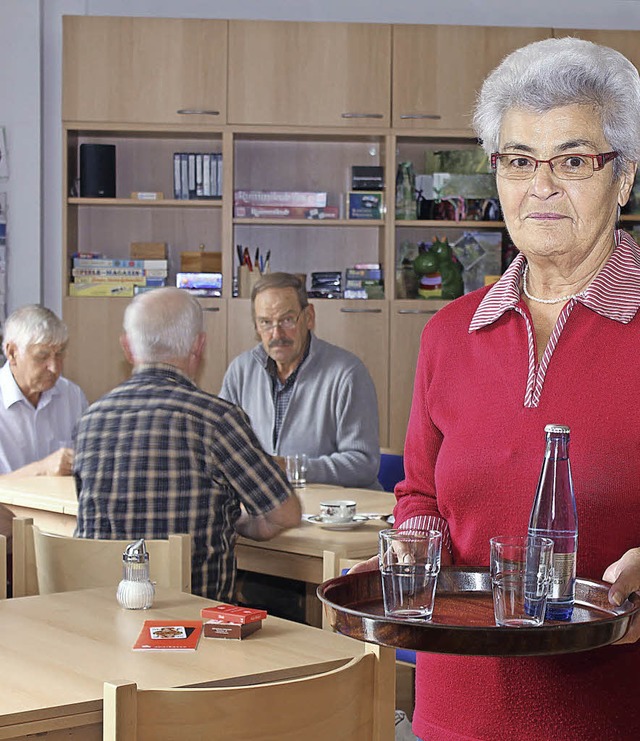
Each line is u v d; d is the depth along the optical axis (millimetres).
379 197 5238
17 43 5316
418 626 1066
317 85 5094
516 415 1371
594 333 1344
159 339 2537
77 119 5066
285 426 3686
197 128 5086
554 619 1218
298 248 5516
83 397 4082
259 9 5406
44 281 5398
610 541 1316
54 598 2059
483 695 1374
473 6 5469
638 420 1301
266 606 3232
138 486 2445
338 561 2293
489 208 5262
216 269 5230
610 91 1297
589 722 1324
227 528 2516
